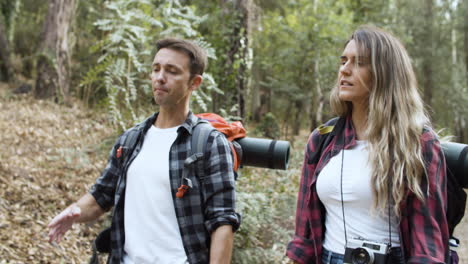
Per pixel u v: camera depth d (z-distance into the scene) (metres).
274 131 10.96
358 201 1.70
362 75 1.75
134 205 1.85
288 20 14.86
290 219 4.48
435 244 1.54
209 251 1.83
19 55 19.28
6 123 8.99
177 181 1.80
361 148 1.77
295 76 13.82
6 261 3.79
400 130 1.65
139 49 4.50
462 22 21.45
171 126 1.92
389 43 1.74
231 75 5.78
